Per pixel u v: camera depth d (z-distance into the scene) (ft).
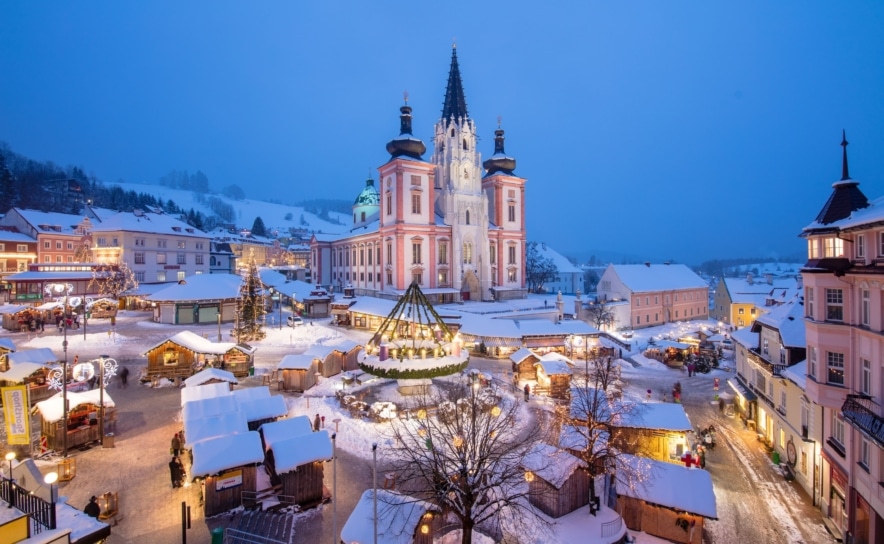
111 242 299.38
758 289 315.78
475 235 291.17
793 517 81.92
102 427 93.50
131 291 265.75
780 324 104.78
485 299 288.30
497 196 309.22
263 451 79.56
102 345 176.14
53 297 242.78
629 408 100.89
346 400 118.73
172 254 322.14
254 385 137.28
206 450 73.26
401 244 262.67
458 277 277.44
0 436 94.89
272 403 97.25
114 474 82.89
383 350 118.83
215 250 465.47
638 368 188.24
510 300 300.61
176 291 228.84
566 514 74.28
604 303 275.39
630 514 77.51
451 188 284.82
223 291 238.68
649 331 281.74
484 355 191.31
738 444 112.68
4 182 447.01
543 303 282.97
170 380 135.64
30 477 52.37
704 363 182.80
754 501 86.99
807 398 88.94
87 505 65.67
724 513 82.89
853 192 80.33
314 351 144.46
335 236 394.93
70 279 268.00
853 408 69.56
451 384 138.10
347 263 345.31
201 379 113.09
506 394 138.00
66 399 88.22
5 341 134.72
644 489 75.51
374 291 293.02
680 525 73.82
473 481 63.46
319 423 106.11
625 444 98.02
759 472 98.63
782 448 101.86
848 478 73.36
